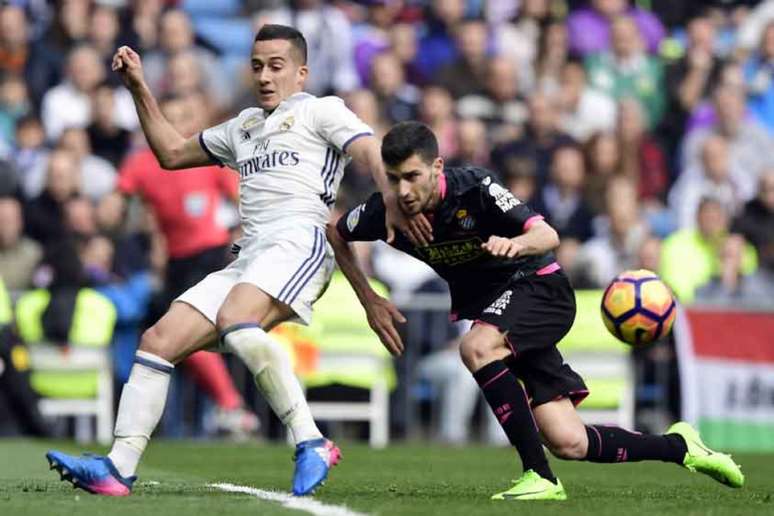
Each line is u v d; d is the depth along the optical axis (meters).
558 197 53.69
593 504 21.02
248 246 22.16
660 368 47.00
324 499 21.25
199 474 29.70
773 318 47.56
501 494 21.80
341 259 22.92
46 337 45.34
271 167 22.22
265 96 22.52
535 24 62.59
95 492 21.66
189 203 43.62
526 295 22.61
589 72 61.62
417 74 59.09
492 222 21.88
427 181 20.97
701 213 51.41
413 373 46.94
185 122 46.31
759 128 61.06
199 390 45.94
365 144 21.75
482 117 57.84
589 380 46.75
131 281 47.47
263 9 62.09
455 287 23.12
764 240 54.41
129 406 21.86
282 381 20.92
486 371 22.14
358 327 46.22
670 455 24.30
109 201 49.88
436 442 47.00
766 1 67.38
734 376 47.22
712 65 62.16
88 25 56.97
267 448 41.28
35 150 53.56
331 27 58.81
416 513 18.89
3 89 55.59
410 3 62.25
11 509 19.31
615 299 23.39
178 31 57.47
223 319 21.20
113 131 53.84
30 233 49.97
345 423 47.06
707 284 51.03
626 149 57.38
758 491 25.50
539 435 22.86
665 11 66.25
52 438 45.38
